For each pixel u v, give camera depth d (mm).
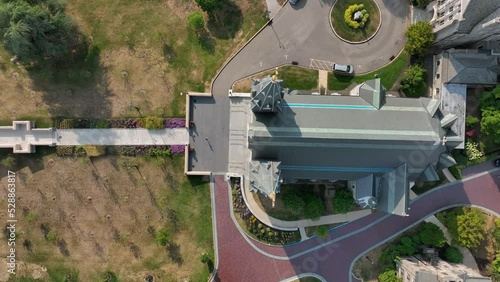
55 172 81562
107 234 81625
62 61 81125
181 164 81312
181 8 81000
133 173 81312
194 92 80500
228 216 81375
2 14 69062
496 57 75938
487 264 80812
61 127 80938
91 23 80938
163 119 80500
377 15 80875
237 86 81250
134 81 81188
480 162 80062
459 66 75625
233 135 80938
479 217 77500
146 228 81562
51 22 72250
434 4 77000
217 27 81250
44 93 81562
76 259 81750
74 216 81562
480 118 80250
